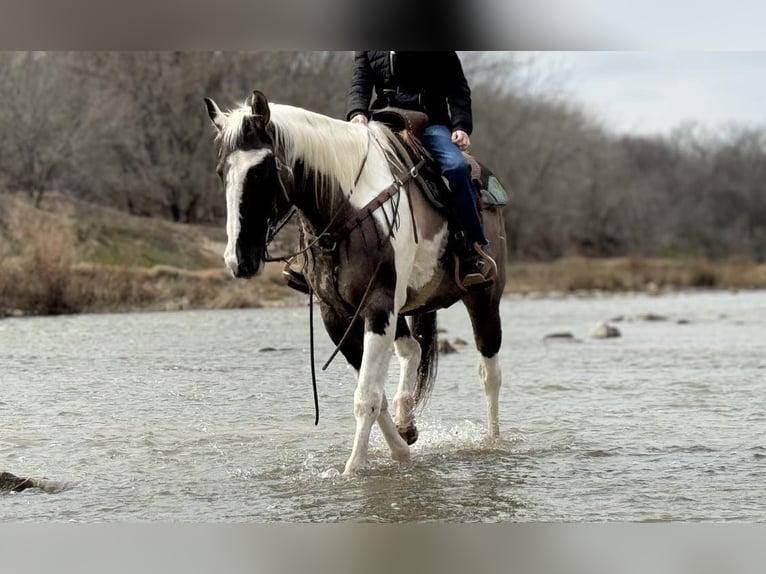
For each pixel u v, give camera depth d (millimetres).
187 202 34281
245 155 6277
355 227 6820
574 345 18062
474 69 56188
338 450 8148
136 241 27766
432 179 7473
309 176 6746
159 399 10031
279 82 37750
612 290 44469
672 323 24562
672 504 6594
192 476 7281
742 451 8273
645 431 9203
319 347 14203
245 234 6211
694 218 78500
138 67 34812
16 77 32344
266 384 10906
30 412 9391
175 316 20891
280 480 7172
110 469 7465
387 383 9875
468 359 15094
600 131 70875
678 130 86250
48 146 31422
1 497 6711
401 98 7766
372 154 7109
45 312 21703
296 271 7418
